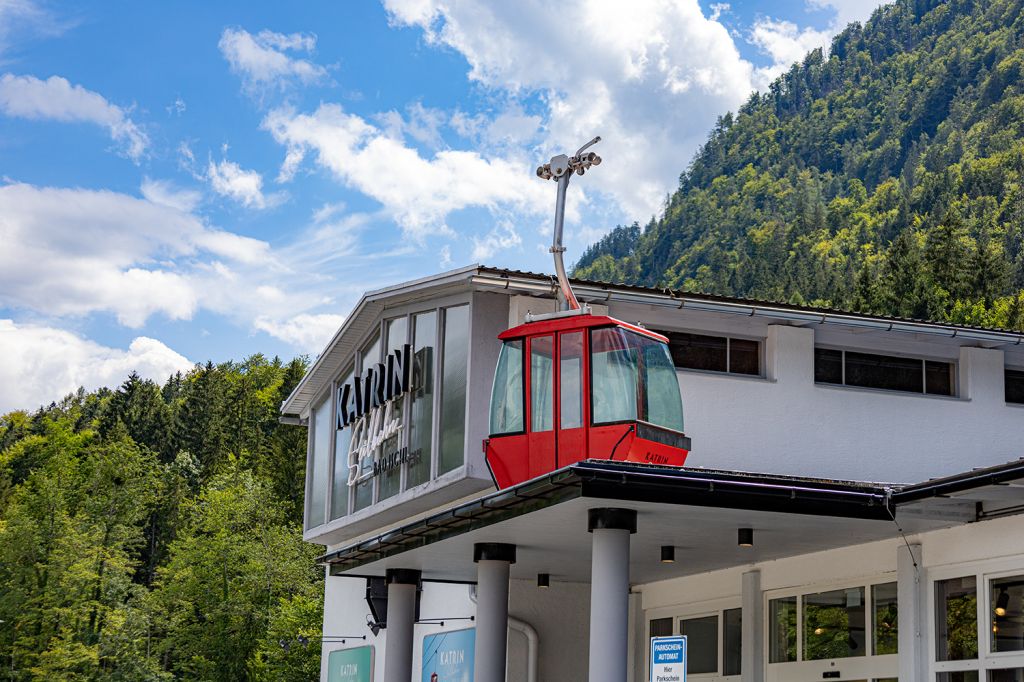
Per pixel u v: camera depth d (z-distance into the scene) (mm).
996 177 155250
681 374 20219
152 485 90875
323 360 26062
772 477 13141
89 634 71375
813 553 17078
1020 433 21766
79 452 115062
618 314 20141
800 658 17328
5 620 70188
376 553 19062
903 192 182500
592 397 15891
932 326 20953
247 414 108375
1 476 103688
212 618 67938
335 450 25812
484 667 16672
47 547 73812
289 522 84375
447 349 20469
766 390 20594
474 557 17156
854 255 158375
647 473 12641
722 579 19172
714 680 19469
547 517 14430
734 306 20016
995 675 13906
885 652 15688
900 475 20969
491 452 16641
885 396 21188
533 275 19172
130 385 112438
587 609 22422
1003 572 13883
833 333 21297
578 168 17297
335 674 30547
